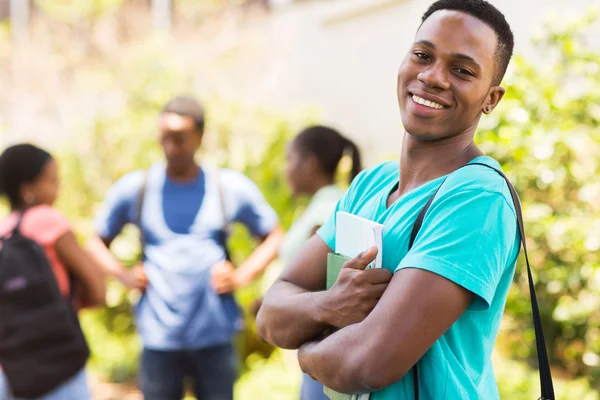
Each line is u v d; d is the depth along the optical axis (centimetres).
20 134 756
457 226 172
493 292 173
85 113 671
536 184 356
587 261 367
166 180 420
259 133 602
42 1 891
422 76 182
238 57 735
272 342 208
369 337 173
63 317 339
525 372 409
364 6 647
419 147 190
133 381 599
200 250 411
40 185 355
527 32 454
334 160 376
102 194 624
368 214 201
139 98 646
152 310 408
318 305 190
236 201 423
